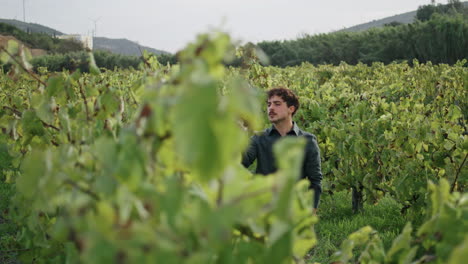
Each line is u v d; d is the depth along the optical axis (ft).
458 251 3.37
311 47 213.46
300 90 34.24
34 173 4.28
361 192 21.76
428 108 27.35
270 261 4.01
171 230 3.55
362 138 20.99
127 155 3.84
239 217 3.67
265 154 13.03
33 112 9.25
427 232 5.50
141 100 7.19
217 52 3.38
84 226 3.74
